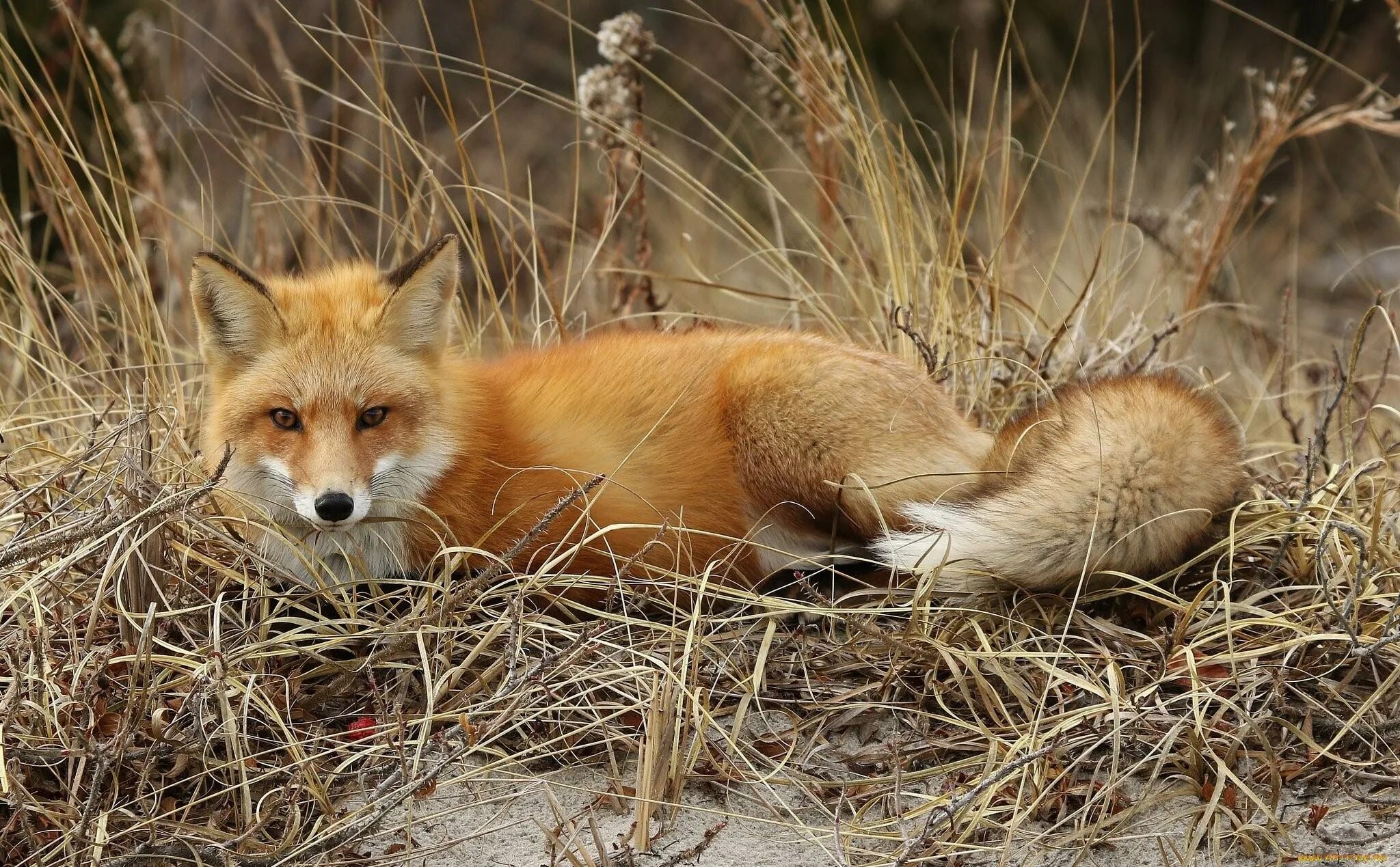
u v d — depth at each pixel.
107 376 9.62
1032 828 5.84
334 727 6.45
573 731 6.24
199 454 7.85
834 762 6.24
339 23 13.82
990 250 12.27
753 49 13.00
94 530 6.34
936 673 6.60
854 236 11.34
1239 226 17.98
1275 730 6.19
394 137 10.78
